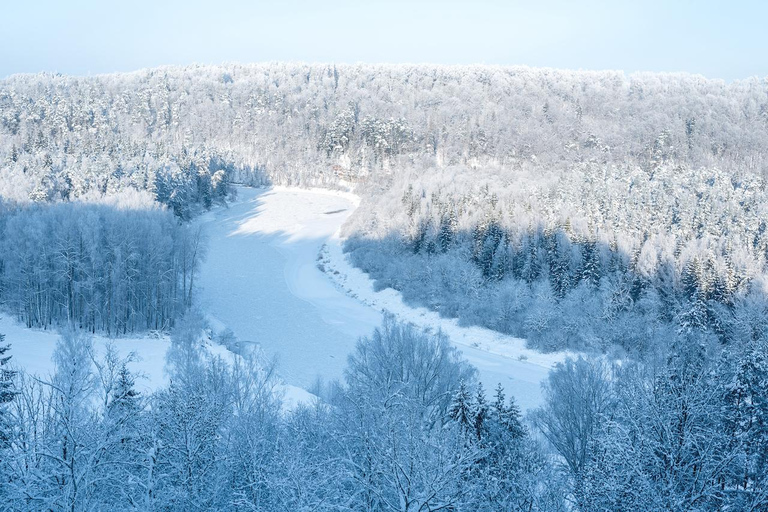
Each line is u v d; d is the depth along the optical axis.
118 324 74.12
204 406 23.58
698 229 92.56
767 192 109.31
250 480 21.48
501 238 96.00
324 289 97.94
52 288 75.06
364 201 139.50
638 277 81.50
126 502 19.92
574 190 111.50
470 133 178.62
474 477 22.81
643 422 21.64
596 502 19.31
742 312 68.19
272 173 187.38
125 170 129.50
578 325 73.00
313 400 38.34
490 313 80.69
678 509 18.05
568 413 35.84
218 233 131.50
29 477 17.50
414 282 92.69
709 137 166.38
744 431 23.02
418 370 40.06
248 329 78.12
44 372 43.47
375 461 20.77
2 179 111.81
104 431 19.27
